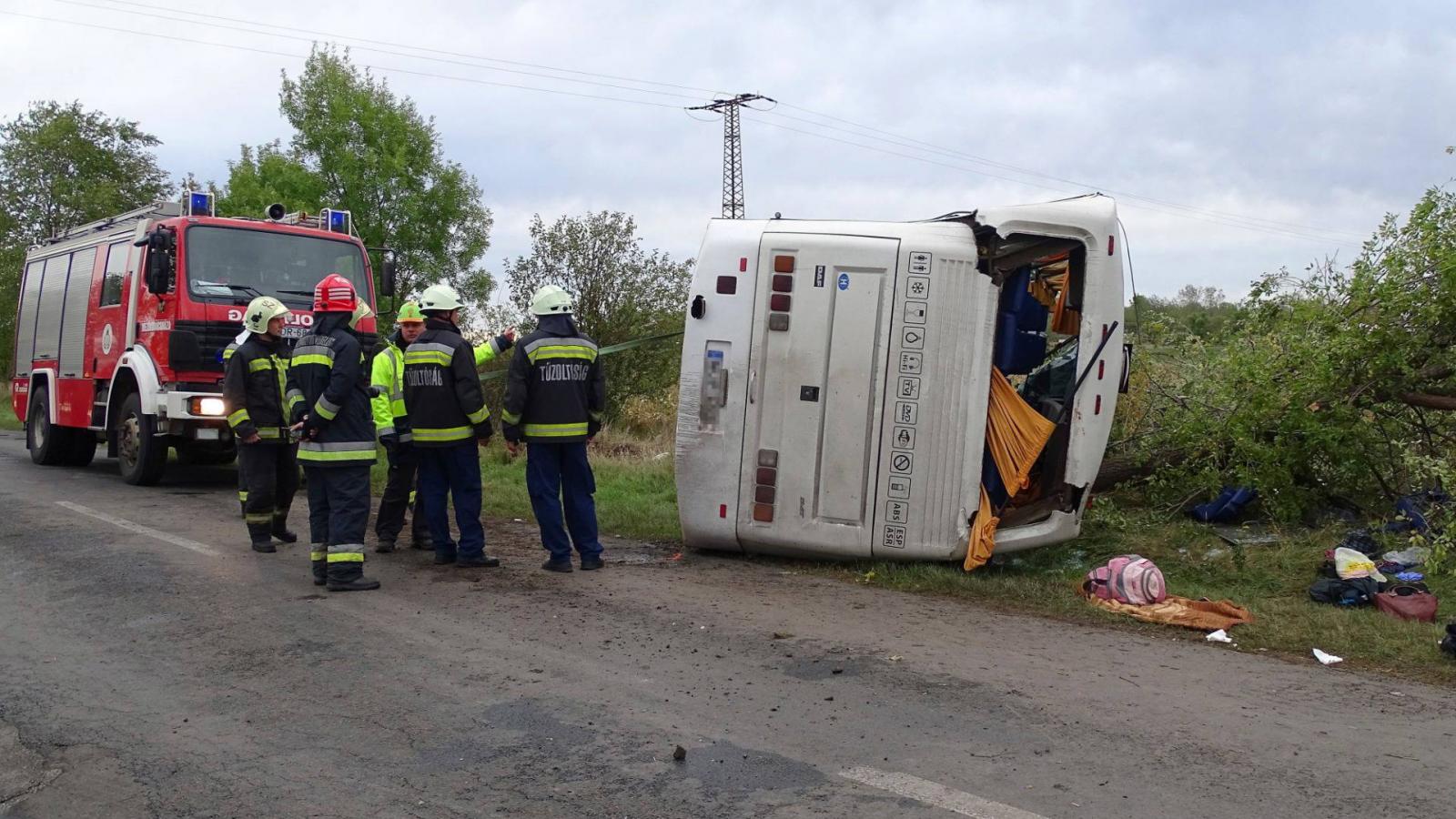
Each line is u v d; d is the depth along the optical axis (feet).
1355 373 28.66
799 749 14.62
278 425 27.71
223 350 37.04
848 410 26.40
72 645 19.44
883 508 26.23
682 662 18.58
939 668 18.49
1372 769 14.16
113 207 110.52
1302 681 18.28
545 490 26.14
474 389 26.14
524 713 15.99
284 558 27.12
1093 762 14.26
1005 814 12.56
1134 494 31.78
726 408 27.27
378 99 66.69
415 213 64.80
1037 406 28.19
